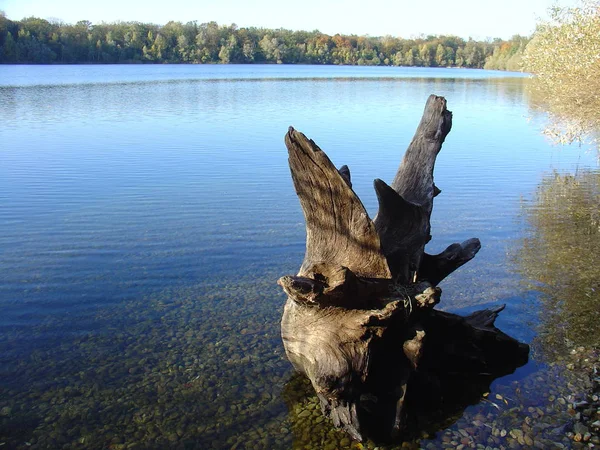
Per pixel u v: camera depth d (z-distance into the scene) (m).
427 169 6.77
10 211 13.36
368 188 15.87
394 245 6.22
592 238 11.79
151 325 8.00
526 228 12.64
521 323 7.82
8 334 7.73
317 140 24.56
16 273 9.75
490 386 6.32
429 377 6.04
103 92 50.19
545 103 27.98
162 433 5.68
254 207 13.96
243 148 22.45
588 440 5.32
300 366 6.40
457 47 164.00
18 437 5.64
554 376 6.45
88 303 8.68
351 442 5.48
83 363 7.02
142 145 22.94
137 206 13.93
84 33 125.44
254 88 58.59
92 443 5.55
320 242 5.94
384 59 160.62
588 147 23.59
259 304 8.65
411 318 5.88
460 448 5.30
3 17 109.19
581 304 8.38
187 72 97.75
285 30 165.38
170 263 10.30
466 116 35.03
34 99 42.25
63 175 17.20
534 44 19.12
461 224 12.98
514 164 20.27
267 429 5.72
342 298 5.53
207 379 6.63
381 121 31.73
